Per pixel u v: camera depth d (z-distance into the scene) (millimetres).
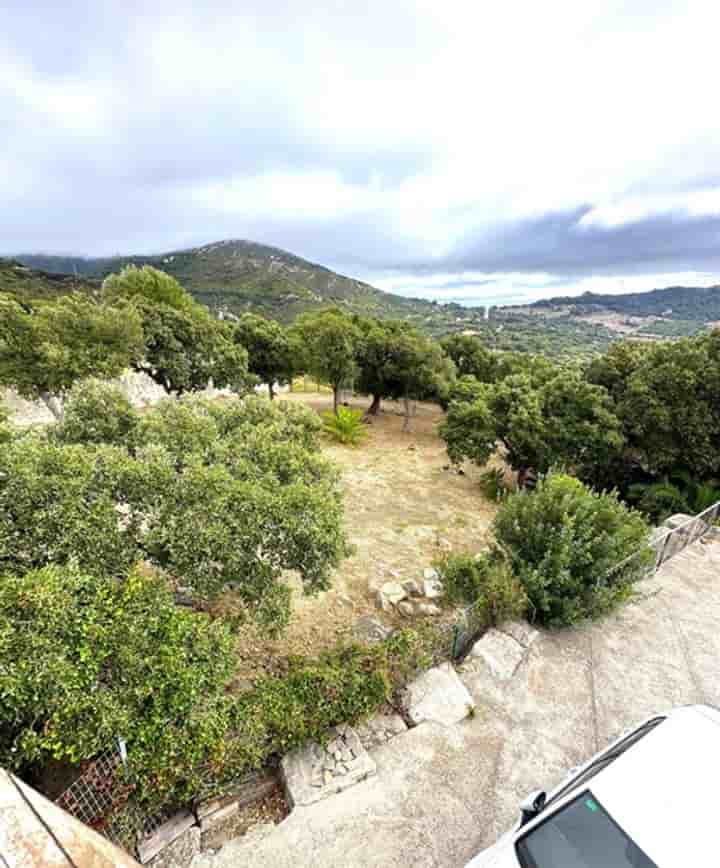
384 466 15805
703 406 12219
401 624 6660
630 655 5832
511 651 5660
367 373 21562
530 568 6223
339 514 5160
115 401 6355
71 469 4105
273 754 4035
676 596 7184
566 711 4918
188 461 4891
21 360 11070
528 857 2617
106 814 3186
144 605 3623
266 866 3350
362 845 3521
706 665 5711
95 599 3344
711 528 9547
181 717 3299
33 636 2814
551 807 2785
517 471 15773
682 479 12938
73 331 11898
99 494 4125
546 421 13375
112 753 3182
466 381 18312
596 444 12992
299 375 23875
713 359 12375
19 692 2656
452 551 9602
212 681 3572
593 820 2604
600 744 4547
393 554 9305
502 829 3695
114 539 4012
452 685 5012
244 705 3902
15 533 3650
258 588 4516
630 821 2508
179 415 6082
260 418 7070
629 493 13617
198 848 3396
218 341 17422
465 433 14477
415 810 3799
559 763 4312
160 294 19891
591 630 6273
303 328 21328
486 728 4641
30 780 3453
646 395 12930
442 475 15328
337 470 6316
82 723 2873
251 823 3658
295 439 6883
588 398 13320
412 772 4125
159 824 3459
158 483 4383
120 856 2764
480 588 6203
